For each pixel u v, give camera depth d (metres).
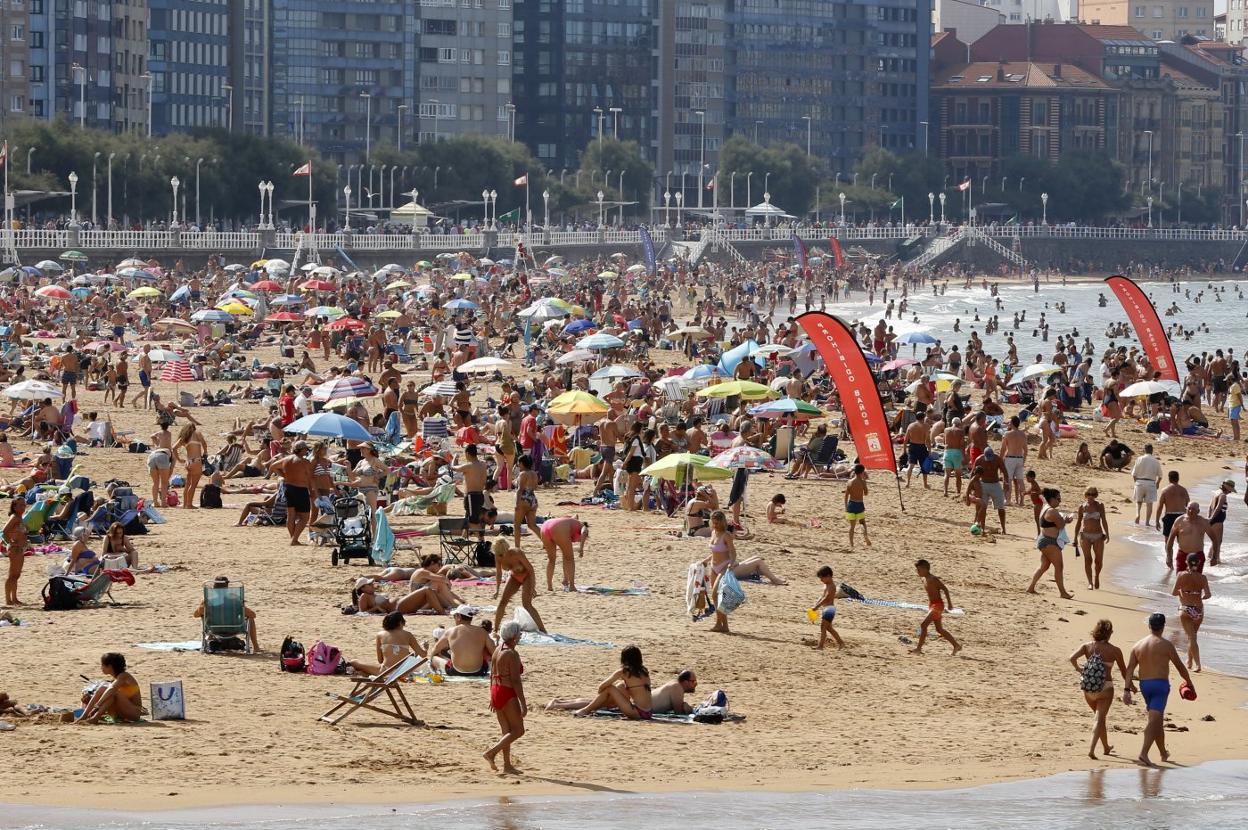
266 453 140.88
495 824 55.66
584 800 59.03
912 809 59.94
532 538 108.25
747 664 82.00
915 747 69.50
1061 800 62.31
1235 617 103.88
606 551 107.31
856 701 76.94
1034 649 91.75
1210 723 77.62
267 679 73.69
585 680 76.12
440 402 161.88
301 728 66.38
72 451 150.38
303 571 97.88
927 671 84.19
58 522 105.88
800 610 95.88
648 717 71.50
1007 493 142.12
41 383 155.38
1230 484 119.81
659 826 56.25
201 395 193.00
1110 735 73.88
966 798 61.91
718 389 154.00
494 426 152.12
